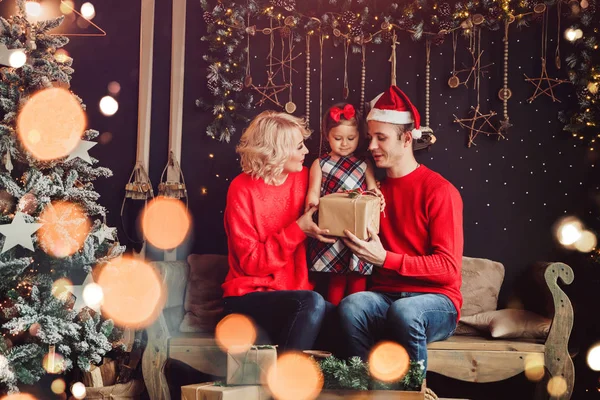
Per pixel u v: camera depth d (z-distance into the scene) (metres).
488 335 3.32
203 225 3.79
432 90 3.66
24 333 3.10
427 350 3.07
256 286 3.16
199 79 3.80
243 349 2.62
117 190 3.86
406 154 3.25
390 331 2.91
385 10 3.64
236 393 2.51
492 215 3.63
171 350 3.21
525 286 3.59
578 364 3.52
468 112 3.64
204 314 3.45
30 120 2.95
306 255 3.36
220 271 3.59
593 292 3.50
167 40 3.85
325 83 3.71
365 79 3.69
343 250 3.23
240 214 3.21
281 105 3.73
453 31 3.63
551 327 3.05
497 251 3.63
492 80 3.63
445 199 3.12
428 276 3.04
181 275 3.50
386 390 2.53
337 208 3.04
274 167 3.18
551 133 3.60
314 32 3.66
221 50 3.74
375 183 3.35
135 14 3.85
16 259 2.87
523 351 3.05
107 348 3.06
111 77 3.86
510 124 3.57
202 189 3.80
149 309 3.22
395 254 3.05
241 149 3.24
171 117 3.80
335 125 3.33
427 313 2.94
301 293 3.00
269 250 3.12
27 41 3.03
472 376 3.05
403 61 3.67
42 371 2.98
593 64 3.50
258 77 3.76
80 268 3.10
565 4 3.57
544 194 3.60
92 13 3.39
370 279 3.53
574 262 3.56
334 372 2.60
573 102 3.58
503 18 3.53
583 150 3.58
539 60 3.61
